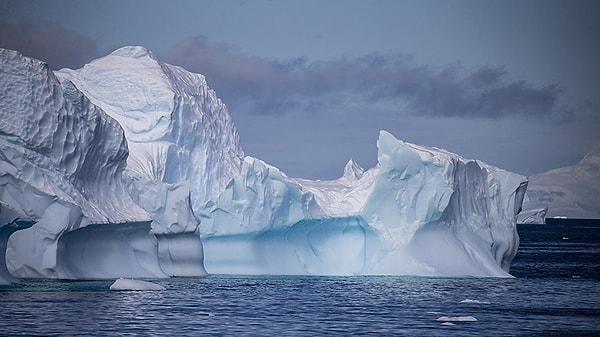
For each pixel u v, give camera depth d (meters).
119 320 93.06
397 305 113.31
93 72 168.25
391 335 90.06
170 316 98.06
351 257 153.00
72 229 113.75
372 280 143.25
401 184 144.88
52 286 112.94
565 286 149.00
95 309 98.88
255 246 149.75
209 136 172.12
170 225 138.12
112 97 166.88
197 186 169.62
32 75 113.75
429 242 145.50
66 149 115.94
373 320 99.94
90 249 120.69
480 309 111.75
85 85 168.75
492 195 151.62
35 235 114.00
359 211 149.38
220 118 181.75
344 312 106.06
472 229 148.50
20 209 113.00
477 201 149.75
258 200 147.25
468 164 147.12
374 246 150.50
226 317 99.75
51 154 114.81
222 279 141.25
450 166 141.88
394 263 145.75
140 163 157.00
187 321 95.25
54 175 115.00
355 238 153.88
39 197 113.19
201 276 142.50
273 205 147.62
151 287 119.44
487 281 145.38
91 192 122.25
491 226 151.00
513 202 151.88
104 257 122.62
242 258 149.25
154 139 164.00
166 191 138.75
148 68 169.50
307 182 168.50
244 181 147.38
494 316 105.50
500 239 150.38
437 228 145.50
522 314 107.88
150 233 132.50
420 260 144.12
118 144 124.94
